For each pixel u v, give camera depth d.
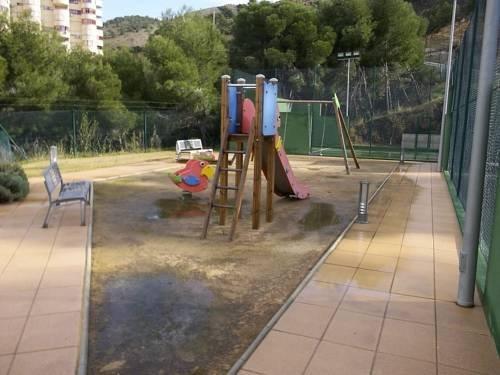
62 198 6.54
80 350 3.08
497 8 3.52
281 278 4.59
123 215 7.37
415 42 33.22
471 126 7.11
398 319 3.57
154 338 3.33
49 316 3.58
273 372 2.83
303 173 13.62
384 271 4.71
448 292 4.14
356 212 7.86
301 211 7.96
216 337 3.35
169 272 4.74
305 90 26.19
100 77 21.78
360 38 32.06
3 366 2.87
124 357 3.06
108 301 3.98
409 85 27.89
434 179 12.42
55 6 56.03
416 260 5.09
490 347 3.15
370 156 19.61
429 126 25.95
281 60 30.77
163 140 22.27
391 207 8.33
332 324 3.48
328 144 22.48
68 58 22.39
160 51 24.50
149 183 10.75
